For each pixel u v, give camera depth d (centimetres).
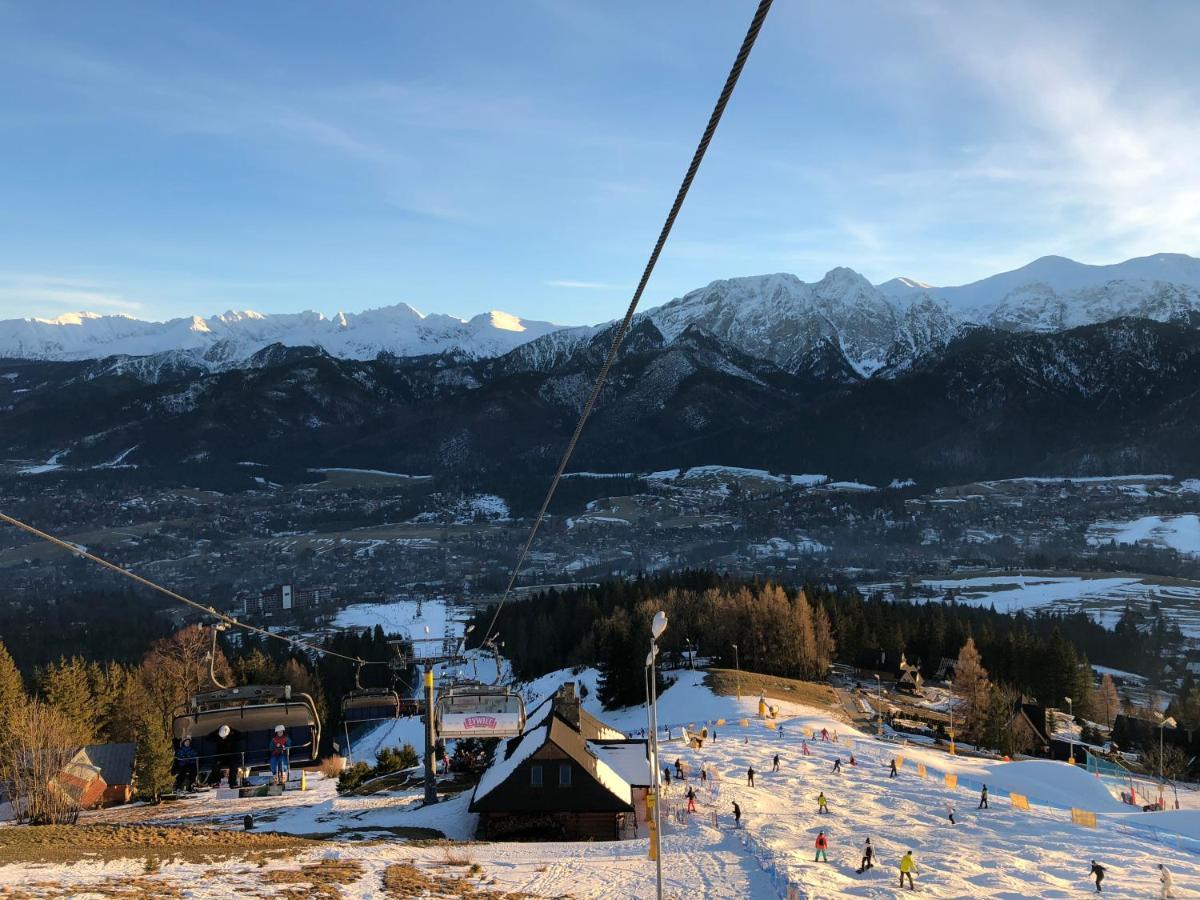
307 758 4250
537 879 4116
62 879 3291
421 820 5881
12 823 6581
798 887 3950
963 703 11494
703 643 15412
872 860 4612
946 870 4547
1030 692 14850
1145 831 5616
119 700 11581
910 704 13588
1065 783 7719
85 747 8456
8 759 7375
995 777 7844
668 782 6769
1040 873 4522
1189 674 17700
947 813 6128
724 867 4441
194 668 12762
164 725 9762
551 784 5534
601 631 14775
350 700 6391
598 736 7300
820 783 7094
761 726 9825
